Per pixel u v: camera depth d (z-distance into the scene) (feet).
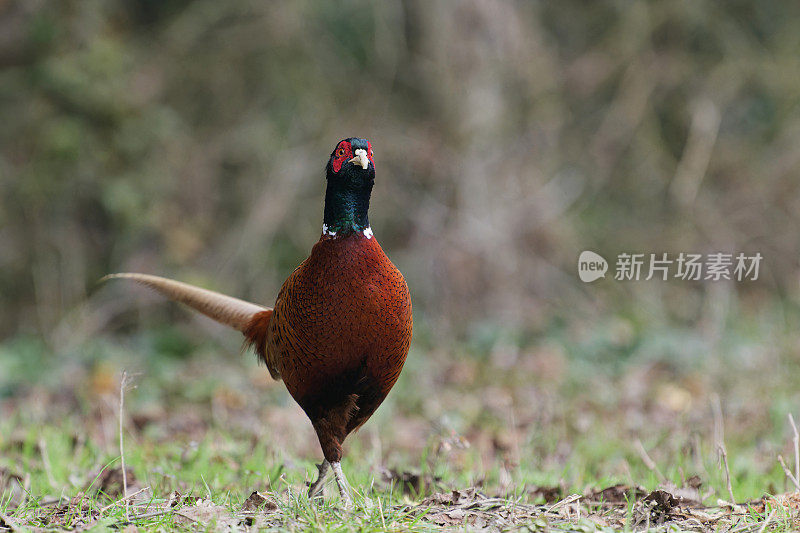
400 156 50.31
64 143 50.19
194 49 53.36
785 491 21.04
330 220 16.75
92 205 52.90
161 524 15.53
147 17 55.62
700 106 54.13
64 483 22.00
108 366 40.60
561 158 54.90
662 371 40.60
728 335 45.32
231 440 27.02
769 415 30.96
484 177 49.37
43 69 50.75
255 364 41.55
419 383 37.37
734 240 53.98
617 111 54.19
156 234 52.03
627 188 56.39
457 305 47.88
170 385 37.58
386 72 51.67
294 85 53.06
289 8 51.90
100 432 29.22
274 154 52.60
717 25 55.16
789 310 50.19
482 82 49.60
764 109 57.36
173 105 53.72
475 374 38.99
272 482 20.65
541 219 50.62
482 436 28.89
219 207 53.42
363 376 17.26
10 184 52.19
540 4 56.80
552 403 32.71
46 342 49.11
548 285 50.11
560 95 53.93
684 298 51.65
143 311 50.88
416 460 26.48
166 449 25.76
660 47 55.83
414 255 49.16
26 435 27.25
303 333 16.98
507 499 18.16
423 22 50.26
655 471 22.68
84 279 52.49
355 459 25.31
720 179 56.24
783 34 56.44
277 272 52.95
